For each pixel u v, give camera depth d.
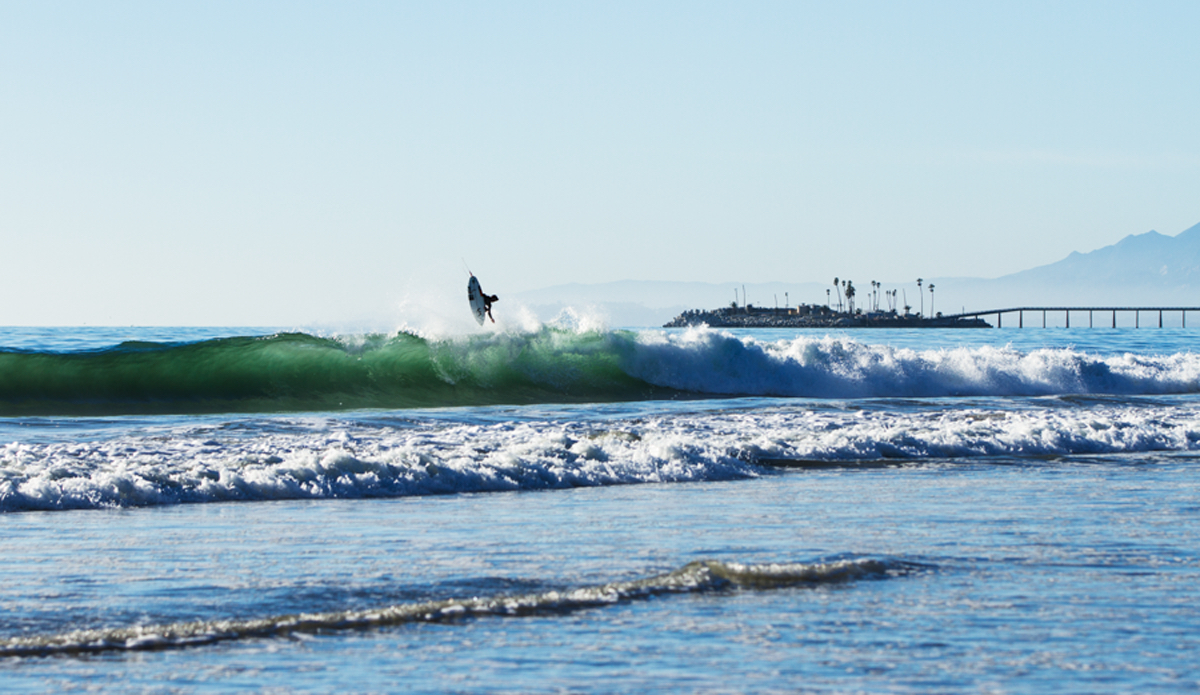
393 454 35.88
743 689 13.84
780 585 19.48
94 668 14.69
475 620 17.11
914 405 64.88
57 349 126.06
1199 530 25.78
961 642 16.00
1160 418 55.00
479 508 29.55
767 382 84.56
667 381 82.19
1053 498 31.30
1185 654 15.49
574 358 81.44
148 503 30.03
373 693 13.70
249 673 14.52
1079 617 17.50
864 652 15.46
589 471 35.69
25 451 37.25
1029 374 89.06
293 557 22.31
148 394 70.44
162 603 18.36
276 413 65.25
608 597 18.48
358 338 79.88
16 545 23.67
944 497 31.50
